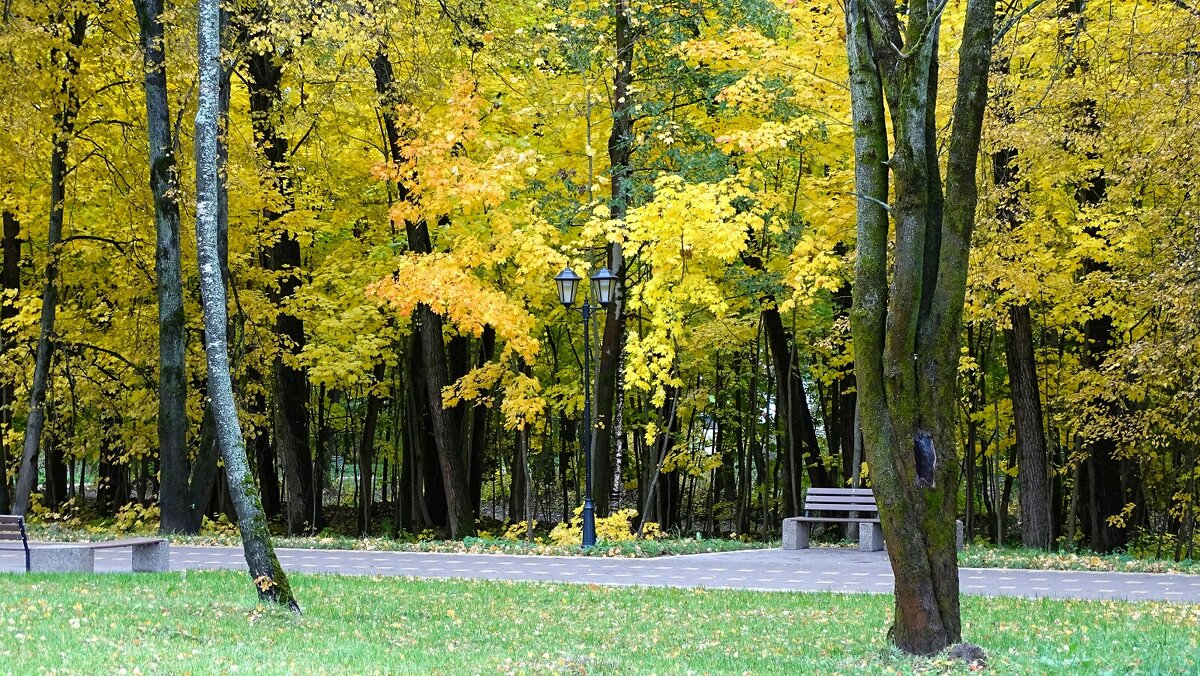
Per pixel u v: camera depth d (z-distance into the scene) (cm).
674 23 1948
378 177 1847
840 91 1847
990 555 1603
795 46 1895
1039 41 1670
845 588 1322
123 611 978
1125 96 1540
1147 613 1057
